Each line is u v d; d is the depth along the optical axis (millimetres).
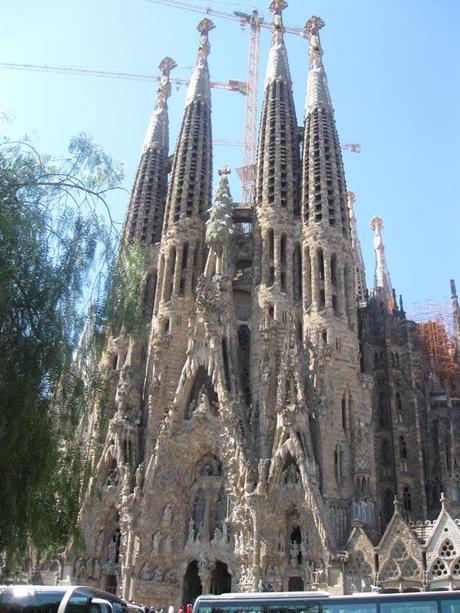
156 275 90312
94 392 29219
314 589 57406
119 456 71562
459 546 54406
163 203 100188
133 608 31938
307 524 60812
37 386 25422
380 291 108938
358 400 69562
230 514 64938
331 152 86062
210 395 73312
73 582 64875
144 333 31422
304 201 83625
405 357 87375
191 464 70688
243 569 60875
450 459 79312
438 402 88688
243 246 90062
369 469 64562
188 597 68688
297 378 68125
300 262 81938
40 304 26000
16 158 28438
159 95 112125
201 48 109750
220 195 84812
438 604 25156
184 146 96562
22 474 24891
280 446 64562
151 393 75250
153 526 67562
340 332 72875
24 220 26266
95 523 68688
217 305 76125
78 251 28359
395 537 57062
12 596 25234
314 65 95562
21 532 24922
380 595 26094
